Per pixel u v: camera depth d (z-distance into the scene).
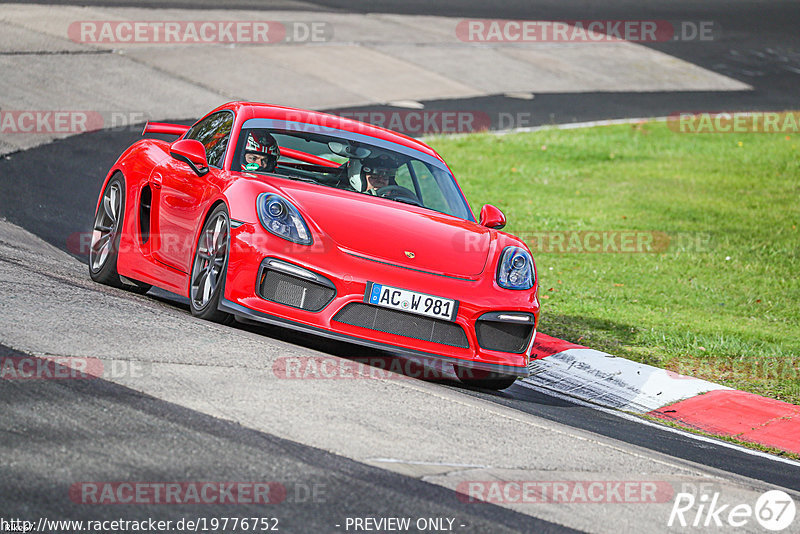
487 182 55.12
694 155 65.50
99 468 12.66
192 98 59.81
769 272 41.94
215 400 15.77
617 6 119.50
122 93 57.88
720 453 21.19
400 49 84.12
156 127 29.19
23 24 68.44
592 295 36.38
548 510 13.99
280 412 15.80
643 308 35.34
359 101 67.44
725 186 57.75
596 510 14.39
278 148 24.41
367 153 25.38
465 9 106.75
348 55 78.75
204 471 13.04
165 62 66.75
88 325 18.84
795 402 26.30
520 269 22.34
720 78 92.75
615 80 87.56
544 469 15.92
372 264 20.42
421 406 18.08
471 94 75.31
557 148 64.62
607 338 30.77
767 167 62.69
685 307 36.09
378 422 16.41
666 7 123.00
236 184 21.75
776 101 85.50
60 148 45.34
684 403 25.47
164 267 23.86
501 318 21.19
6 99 51.88
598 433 20.36
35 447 12.97
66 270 26.84
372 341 20.22
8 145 43.97
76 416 14.16
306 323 20.06
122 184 26.38
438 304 20.58
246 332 21.09
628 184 57.38
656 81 89.25
